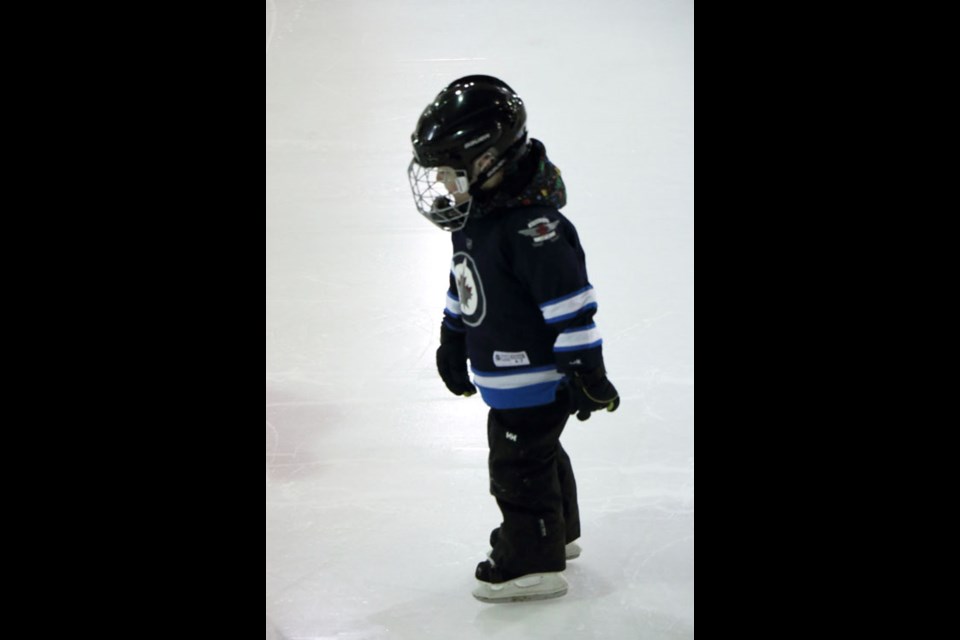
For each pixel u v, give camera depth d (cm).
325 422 596
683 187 858
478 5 1193
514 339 435
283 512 523
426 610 459
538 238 416
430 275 750
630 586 471
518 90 1017
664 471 552
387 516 524
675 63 1069
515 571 459
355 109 991
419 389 629
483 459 569
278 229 802
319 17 1166
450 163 414
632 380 626
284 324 687
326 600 465
